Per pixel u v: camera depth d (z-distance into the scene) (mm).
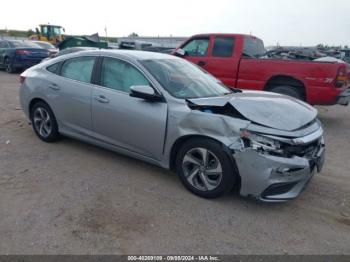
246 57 7578
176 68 4305
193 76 4324
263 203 3490
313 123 3500
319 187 3955
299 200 3615
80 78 4512
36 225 2984
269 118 3215
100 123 4262
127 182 3879
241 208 3385
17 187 3674
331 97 6469
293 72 6762
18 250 2658
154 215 3207
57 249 2684
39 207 3279
